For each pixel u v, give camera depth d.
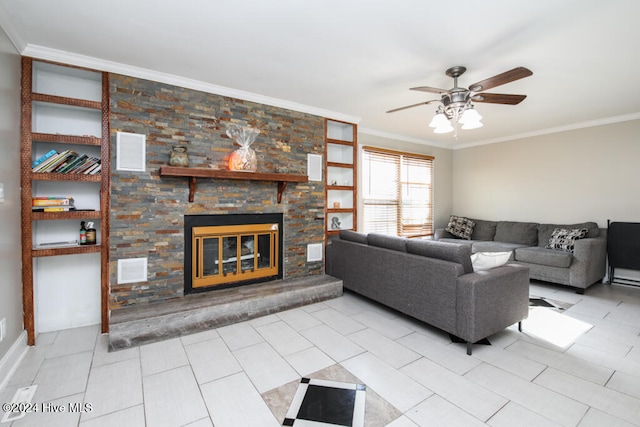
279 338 2.53
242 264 3.41
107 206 2.64
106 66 2.60
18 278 2.24
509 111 3.89
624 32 2.08
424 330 2.69
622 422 1.55
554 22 1.98
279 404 1.70
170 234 2.92
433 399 1.74
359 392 1.80
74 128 2.71
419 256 2.71
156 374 1.99
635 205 4.04
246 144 3.19
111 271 2.65
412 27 2.07
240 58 2.54
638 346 2.39
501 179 5.47
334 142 4.15
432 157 5.80
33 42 2.29
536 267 4.11
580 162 4.51
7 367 1.96
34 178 2.36
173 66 2.70
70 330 2.68
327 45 2.32
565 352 2.29
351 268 3.53
